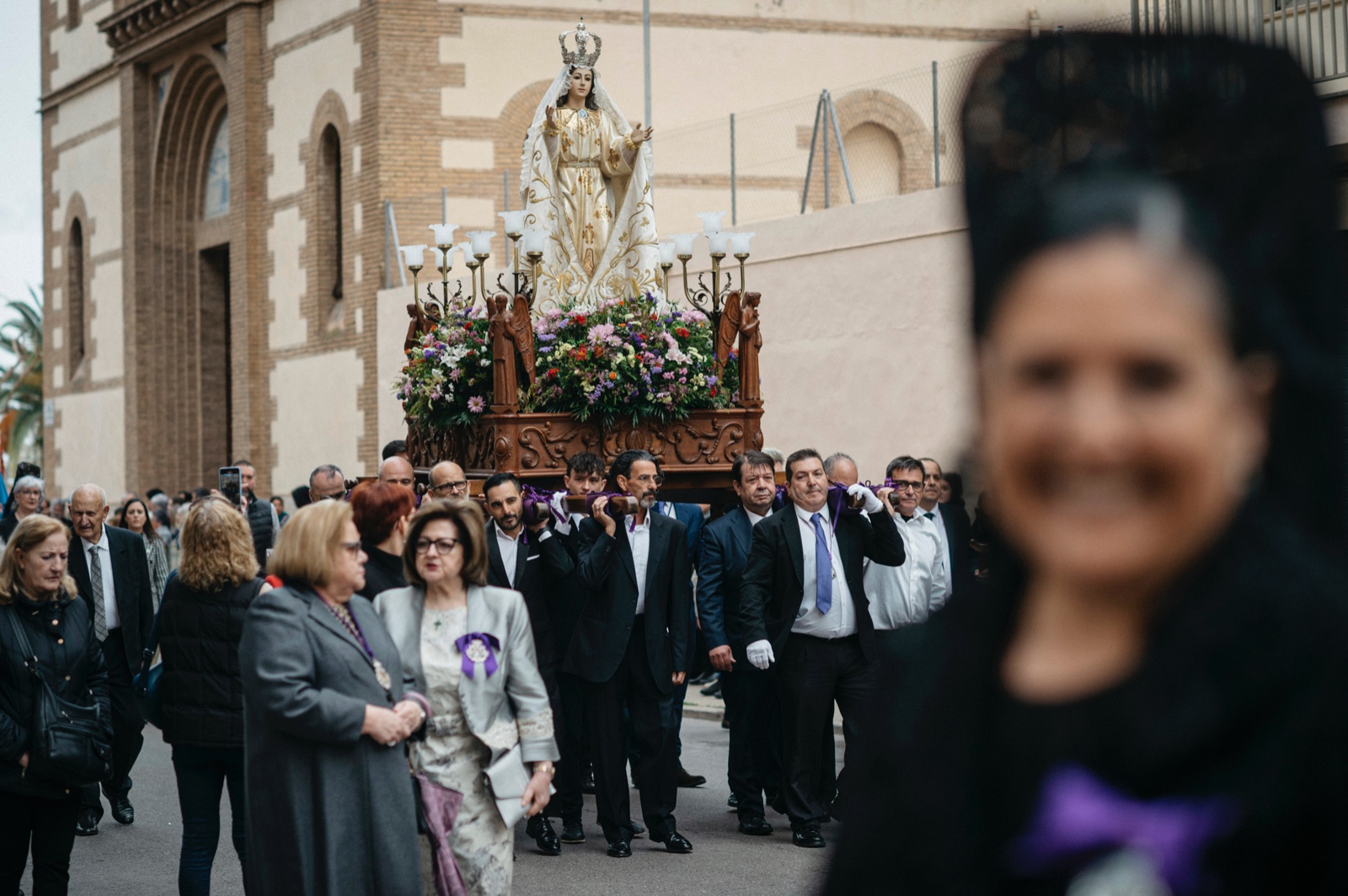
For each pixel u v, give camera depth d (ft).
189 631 20.26
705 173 61.36
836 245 50.90
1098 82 2.77
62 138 107.45
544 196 39.45
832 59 78.13
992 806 3.09
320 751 15.78
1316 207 2.67
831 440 51.08
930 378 47.29
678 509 31.73
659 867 25.62
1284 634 2.71
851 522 27.02
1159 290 2.62
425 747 17.48
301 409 79.82
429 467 39.01
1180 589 2.83
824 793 27.50
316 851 15.67
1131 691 2.88
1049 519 2.77
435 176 72.23
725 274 55.26
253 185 83.61
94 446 103.71
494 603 17.89
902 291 48.34
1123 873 2.83
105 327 101.96
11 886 20.10
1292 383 2.69
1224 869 2.79
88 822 30.25
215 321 97.45
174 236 96.22
